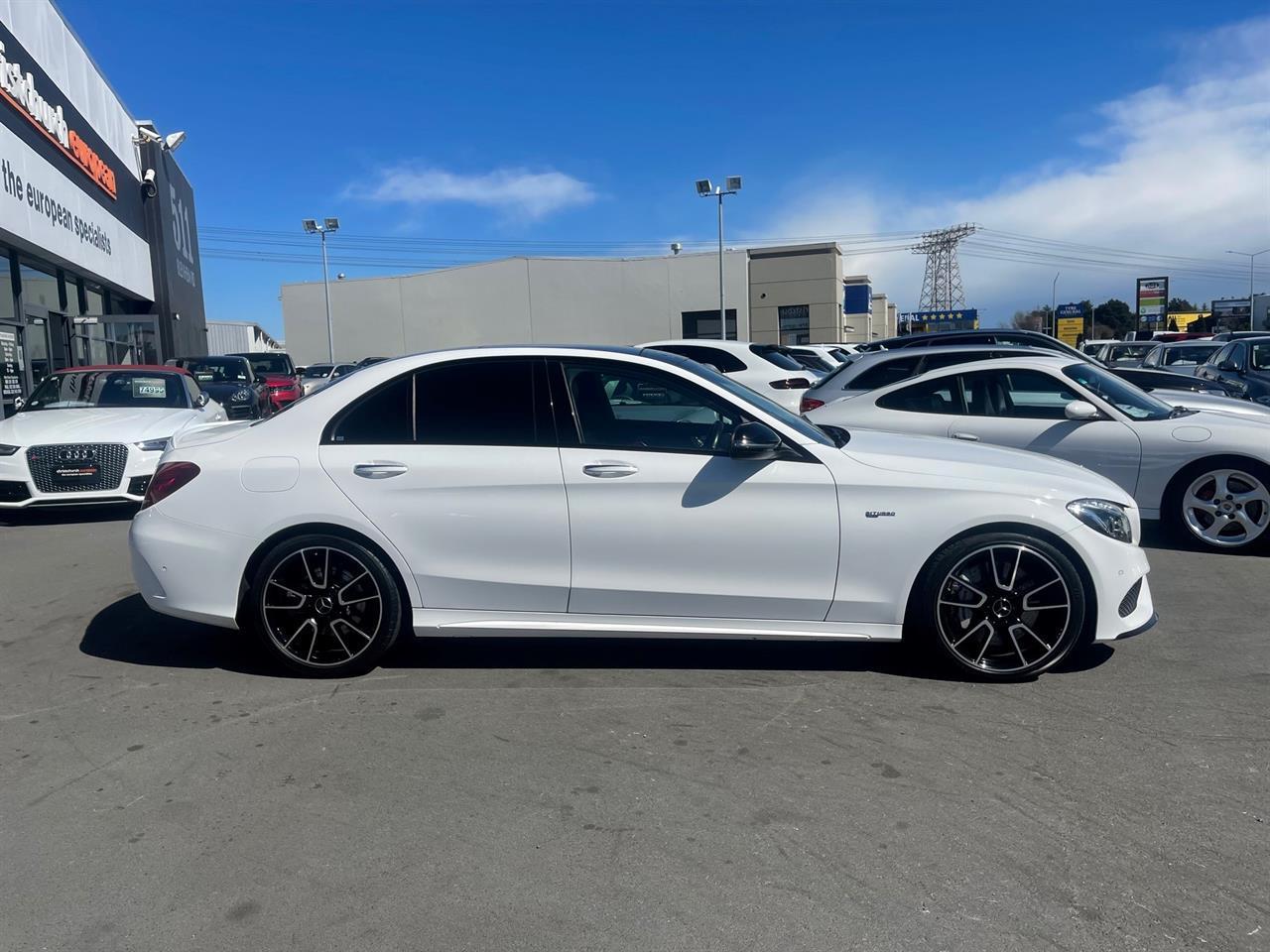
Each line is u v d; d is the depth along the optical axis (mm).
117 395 10547
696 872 3035
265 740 4023
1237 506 7191
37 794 3578
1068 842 3170
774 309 48031
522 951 2670
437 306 49188
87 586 6566
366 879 3021
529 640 5273
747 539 4461
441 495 4516
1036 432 7711
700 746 3922
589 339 48188
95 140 20344
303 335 50688
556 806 3455
